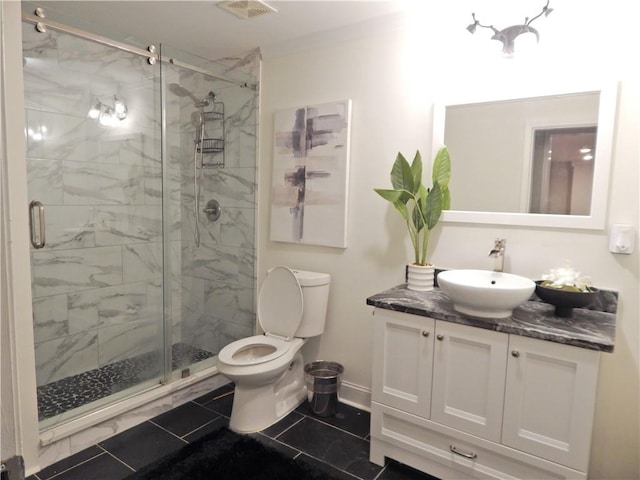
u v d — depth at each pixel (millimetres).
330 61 2557
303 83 2682
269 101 2848
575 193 1849
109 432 2193
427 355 1808
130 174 2951
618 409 1815
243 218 3010
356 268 2545
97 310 2822
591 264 1828
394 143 2350
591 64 1777
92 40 2303
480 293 1623
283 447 2127
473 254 2117
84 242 2742
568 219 1854
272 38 2676
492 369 1650
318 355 2754
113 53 2736
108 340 2885
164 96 2770
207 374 2719
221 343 3127
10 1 1734
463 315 1712
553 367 1530
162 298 3080
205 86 2955
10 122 1751
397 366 1904
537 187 1938
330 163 2568
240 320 3080
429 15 2168
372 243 2469
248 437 2197
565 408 1519
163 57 2641
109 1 2184
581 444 1496
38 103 2463
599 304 1799
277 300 2570
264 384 2264
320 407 2432
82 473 1897
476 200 2094
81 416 2104
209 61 2838
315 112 2613
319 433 2266
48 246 2570
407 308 1829
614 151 1756
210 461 1984
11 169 1768
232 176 3016
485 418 1690
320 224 2645
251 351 2484
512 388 1614
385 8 2211
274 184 2844
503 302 1626
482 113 2055
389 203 2385
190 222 3154
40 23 2070
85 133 2691
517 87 1948
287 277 2537
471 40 2061
